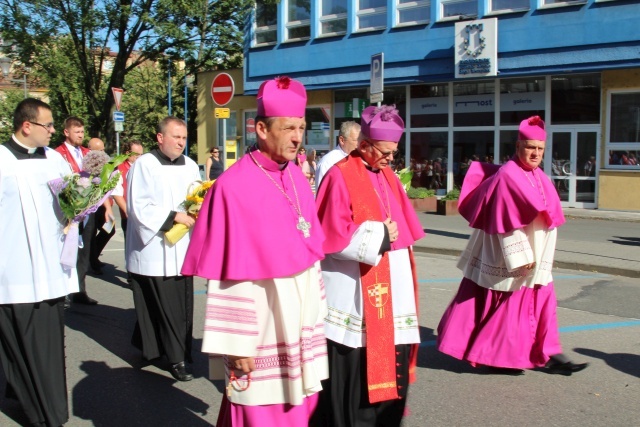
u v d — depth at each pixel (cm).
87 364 596
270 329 304
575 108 1838
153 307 557
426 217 1717
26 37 2419
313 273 318
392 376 375
